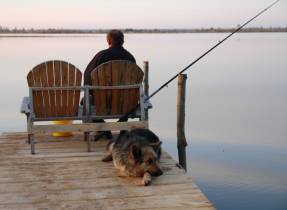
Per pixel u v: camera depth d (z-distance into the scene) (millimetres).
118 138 4805
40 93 5172
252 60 34000
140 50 46656
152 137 4715
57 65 5156
